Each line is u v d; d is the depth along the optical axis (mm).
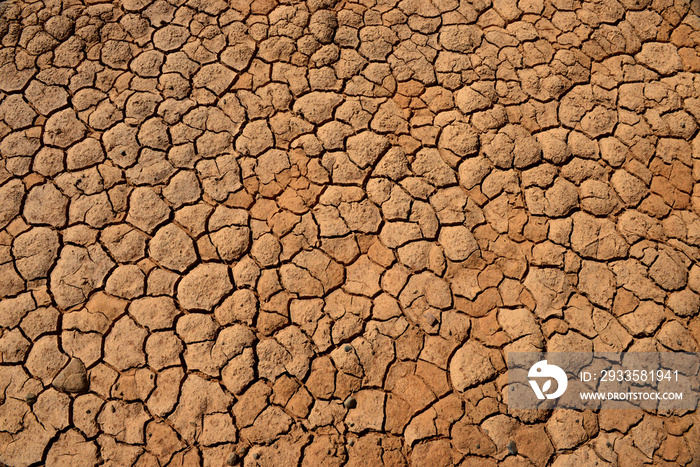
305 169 2725
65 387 2195
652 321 2416
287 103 2889
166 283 2428
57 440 2125
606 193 2699
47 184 2627
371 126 2844
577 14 3207
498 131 2850
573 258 2547
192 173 2682
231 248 2516
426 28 3141
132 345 2293
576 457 2152
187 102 2854
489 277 2506
